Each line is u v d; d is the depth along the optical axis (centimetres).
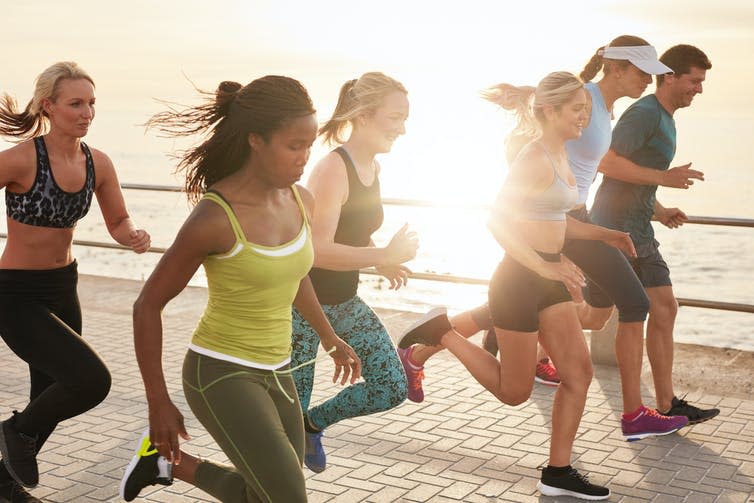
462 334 546
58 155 389
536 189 404
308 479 449
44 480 447
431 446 498
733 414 552
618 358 503
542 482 432
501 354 425
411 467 466
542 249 412
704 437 512
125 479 337
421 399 512
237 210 280
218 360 294
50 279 395
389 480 448
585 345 422
